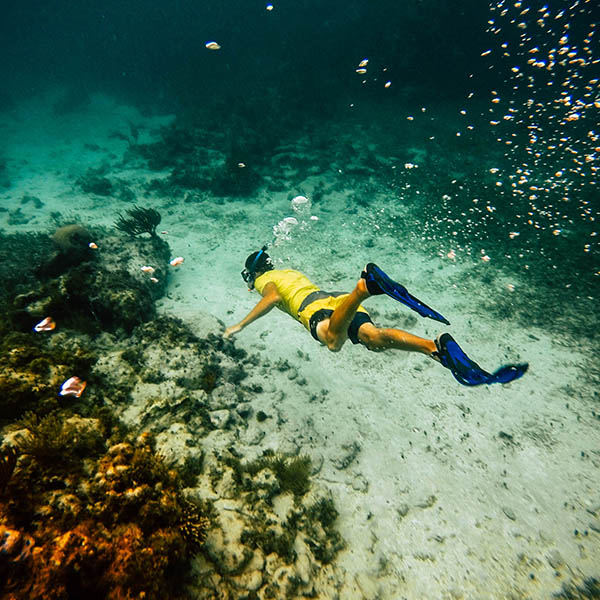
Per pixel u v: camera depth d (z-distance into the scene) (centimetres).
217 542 278
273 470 372
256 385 517
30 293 539
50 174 1825
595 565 327
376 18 2519
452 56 2200
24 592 190
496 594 307
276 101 2284
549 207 1056
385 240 995
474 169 1382
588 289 730
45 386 345
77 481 265
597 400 505
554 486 398
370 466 416
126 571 217
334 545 330
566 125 1695
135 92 3331
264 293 351
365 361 587
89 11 6550
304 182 1376
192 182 1437
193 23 4903
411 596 304
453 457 429
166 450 332
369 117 2134
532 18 2244
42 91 3850
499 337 643
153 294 761
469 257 885
